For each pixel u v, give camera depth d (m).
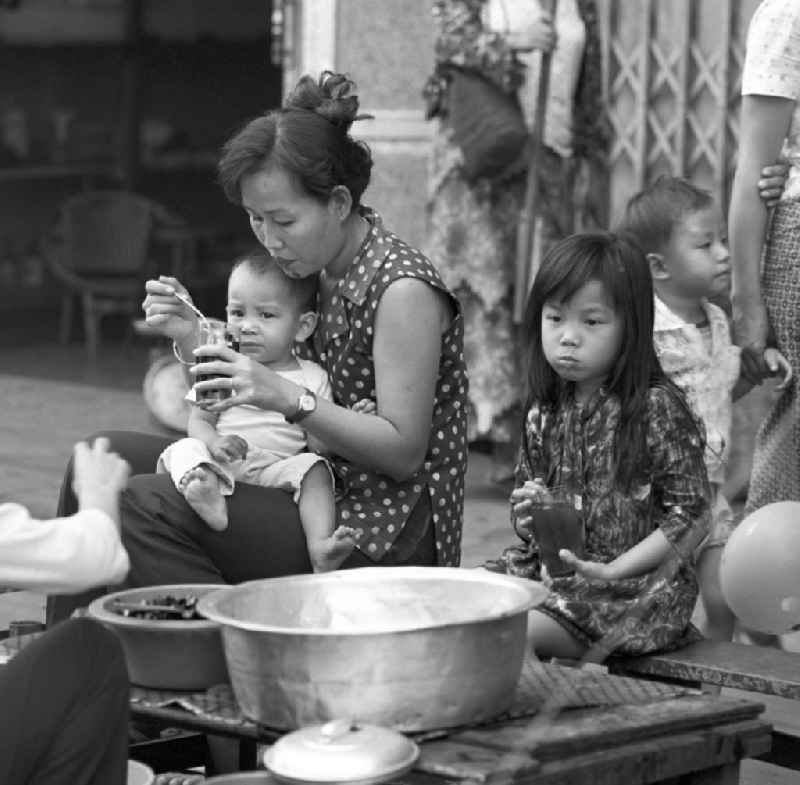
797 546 5.53
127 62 20.95
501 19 9.38
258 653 3.89
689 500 5.22
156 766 5.15
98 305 18.00
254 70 21.31
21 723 3.79
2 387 15.42
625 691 4.25
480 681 3.89
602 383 5.30
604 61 10.55
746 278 6.62
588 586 5.16
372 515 5.34
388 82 12.16
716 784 4.12
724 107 10.23
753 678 4.88
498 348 9.93
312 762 3.54
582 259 5.18
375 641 3.80
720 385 6.55
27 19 21.06
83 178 21.05
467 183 9.88
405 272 5.20
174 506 5.18
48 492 10.48
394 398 5.15
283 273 5.46
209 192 21.22
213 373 4.96
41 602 8.05
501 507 10.02
